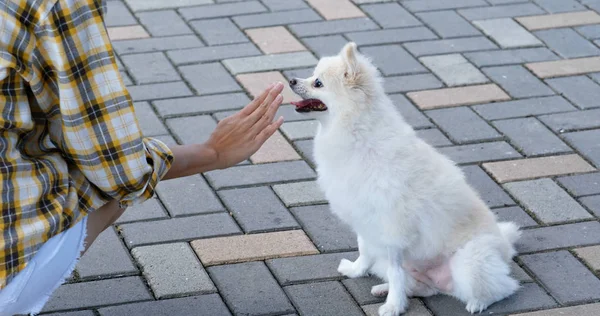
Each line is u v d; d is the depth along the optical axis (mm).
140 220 3832
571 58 5383
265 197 4047
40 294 2506
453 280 3301
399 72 5188
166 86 5000
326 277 3500
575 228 3816
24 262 2350
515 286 3350
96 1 2328
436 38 5590
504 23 5793
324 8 5965
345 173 3172
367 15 5887
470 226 3275
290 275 3500
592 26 5773
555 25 5773
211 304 3299
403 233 3166
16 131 2346
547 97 4961
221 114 4742
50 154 2473
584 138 4555
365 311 3307
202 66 5219
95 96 2365
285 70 5176
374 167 3113
